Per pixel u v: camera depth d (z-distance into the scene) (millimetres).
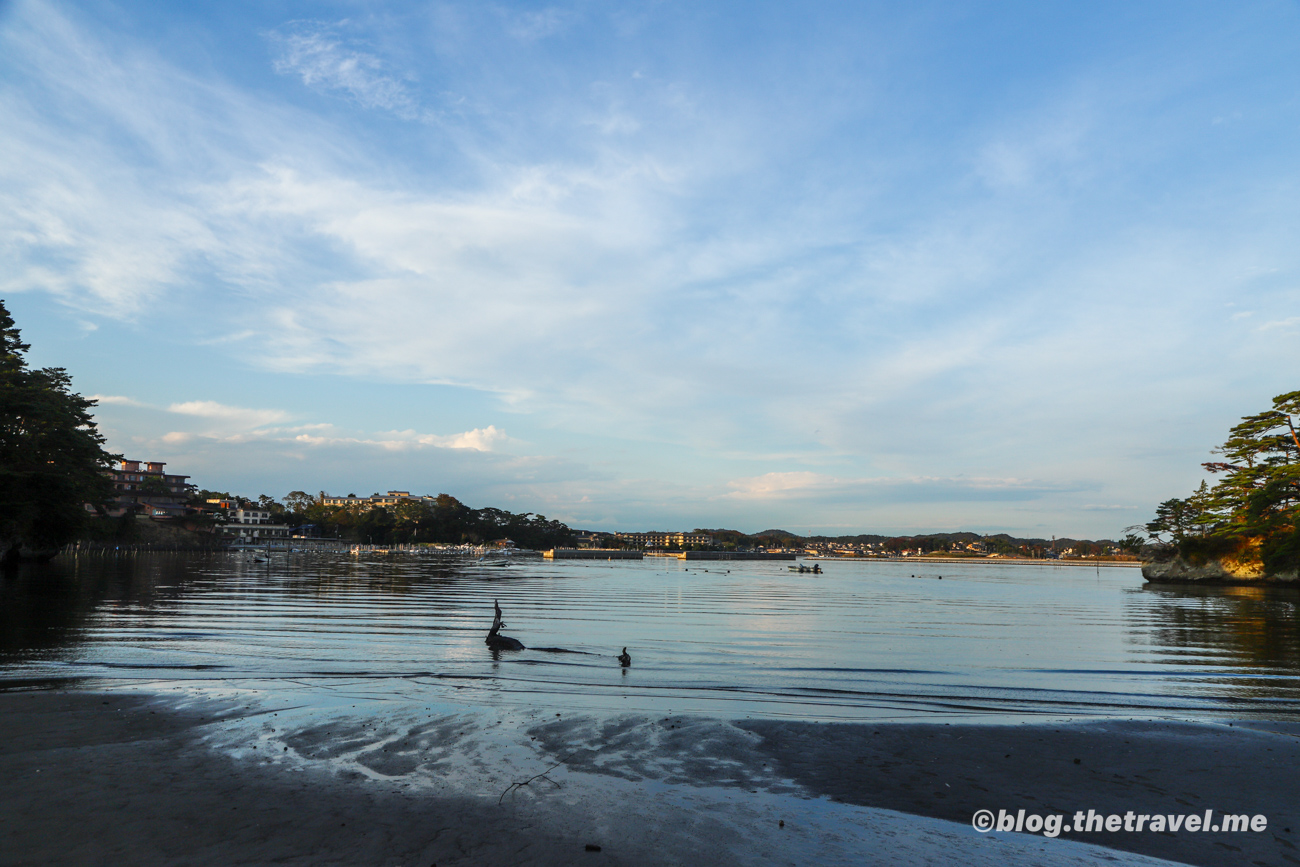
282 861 6316
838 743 10766
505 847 6734
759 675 17906
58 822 7086
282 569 80500
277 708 12156
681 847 6906
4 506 55688
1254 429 82188
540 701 13695
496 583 64188
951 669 19422
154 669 16656
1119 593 65750
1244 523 78625
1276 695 16125
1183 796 8883
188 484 189375
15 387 58875
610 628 28547
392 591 47312
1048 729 11695
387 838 6867
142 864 6203
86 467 68000
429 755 9609
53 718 11328
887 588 76250
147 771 8750
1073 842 7488
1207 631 30125
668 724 11438
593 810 7793
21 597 34375
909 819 7965
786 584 84188
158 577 55250
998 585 89000
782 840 7207
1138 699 15602
